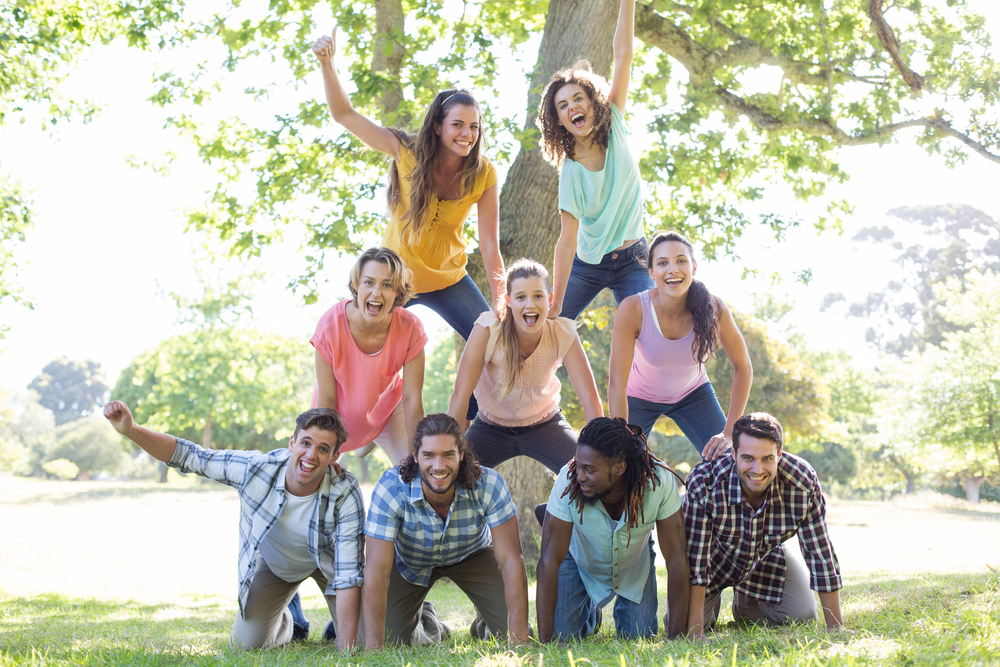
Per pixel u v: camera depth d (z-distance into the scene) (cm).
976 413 2606
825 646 283
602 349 1686
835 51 1099
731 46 1018
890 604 419
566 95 474
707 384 492
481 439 464
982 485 3703
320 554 404
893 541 1423
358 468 5025
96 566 1195
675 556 386
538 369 441
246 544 412
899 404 2948
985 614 309
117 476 6372
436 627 475
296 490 398
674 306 446
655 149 997
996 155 1028
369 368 437
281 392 3709
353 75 830
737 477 385
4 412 5169
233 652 364
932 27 1060
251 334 3597
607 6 812
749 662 257
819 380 2152
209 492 3441
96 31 935
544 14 998
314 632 537
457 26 960
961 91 1031
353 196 974
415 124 910
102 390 9625
